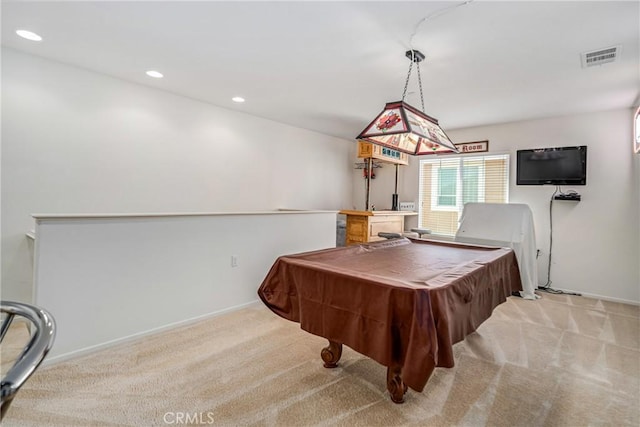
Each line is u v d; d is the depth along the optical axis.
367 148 5.11
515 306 3.65
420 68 2.89
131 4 2.05
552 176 4.30
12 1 2.02
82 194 3.16
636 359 2.40
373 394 1.91
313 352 2.42
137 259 2.56
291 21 2.20
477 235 4.31
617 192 3.93
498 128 4.76
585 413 1.77
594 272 4.08
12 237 2.79
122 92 3.38
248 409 1.74
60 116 3.00
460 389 1.98
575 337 2.79
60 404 1.74
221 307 3.16
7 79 2.73
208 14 2.14
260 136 4.77
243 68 3.02
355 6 2.00
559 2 1.90
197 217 2.95
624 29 2.18
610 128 3.96
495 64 2.77
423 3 1.95
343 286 1.82
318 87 3.46
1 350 2.27
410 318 1.53
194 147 4.00
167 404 1.77
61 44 2.62
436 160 5.43
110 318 2.42
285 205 5.19
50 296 2.15
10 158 2.77
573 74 2.95
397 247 3.05
